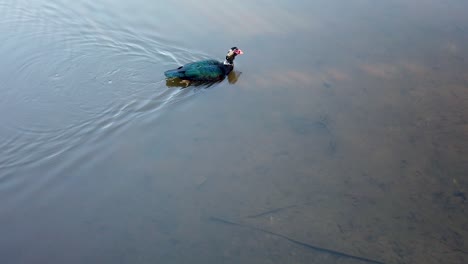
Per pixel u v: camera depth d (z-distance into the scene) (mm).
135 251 8031
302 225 8742
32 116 11047
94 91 12102
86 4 15977
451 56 13789
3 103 11414
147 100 11953
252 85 12672
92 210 8742
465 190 9516
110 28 14758
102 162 9883
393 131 11062
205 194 9289
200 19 15406
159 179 9547
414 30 15078
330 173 9945
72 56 13352
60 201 8875
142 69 13133
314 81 12750
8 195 8914
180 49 14008
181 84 12703
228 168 9945
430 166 10117
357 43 14328
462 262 8039
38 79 12352
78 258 7820
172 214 8797
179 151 10320
